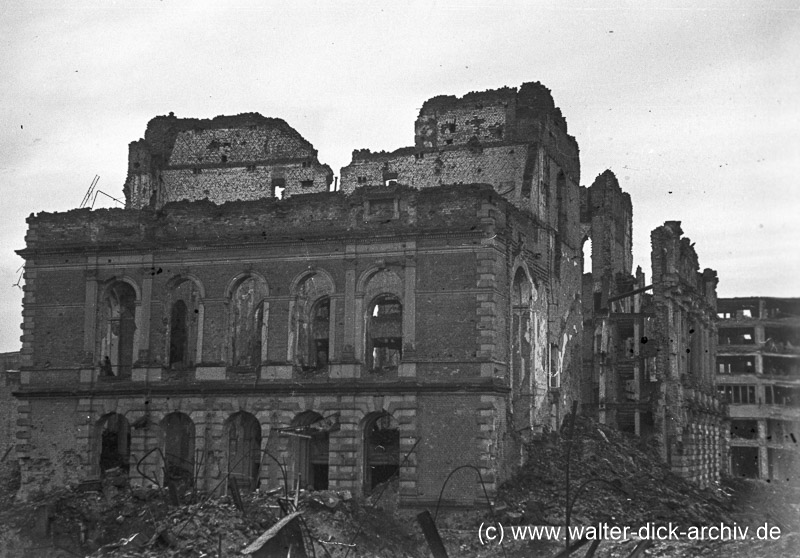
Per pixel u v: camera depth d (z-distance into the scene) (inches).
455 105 2583.7
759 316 4505.4
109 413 2324.1
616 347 3056.1
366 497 2148.1
